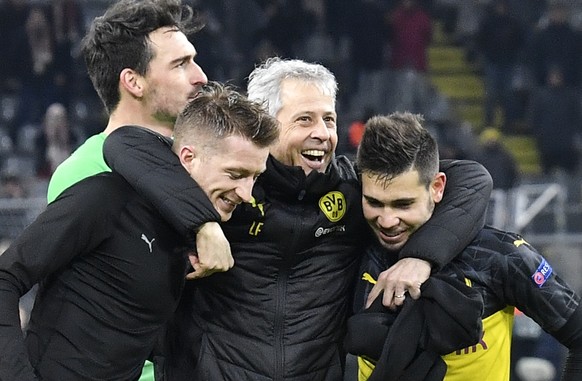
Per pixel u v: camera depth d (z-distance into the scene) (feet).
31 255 34.63
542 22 188.14
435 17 201.46
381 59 171.22
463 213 37.96
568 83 175.73
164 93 42.63
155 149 36.40
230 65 156.87
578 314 38.17
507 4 185.57
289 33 163.12
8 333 33.71
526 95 179.93
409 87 171.63
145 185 35.37
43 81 156.66
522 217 101.45
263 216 38.14
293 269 38.83
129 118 43.32
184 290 39.42
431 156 37.68
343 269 39.68
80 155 42.11
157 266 35.96
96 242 35.47
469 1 203.82
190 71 43.19
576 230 104.47
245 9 166.61
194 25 46.42
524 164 177.58
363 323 37.06
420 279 36.29
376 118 38.99
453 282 36.76
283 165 37.93
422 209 37.81
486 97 184.55
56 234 34.81
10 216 94.68
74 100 156.76
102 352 35.63
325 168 39.45
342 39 169.27
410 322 36.42
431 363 36.76
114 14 42.75
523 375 89.35
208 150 35.55
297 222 38.29
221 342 38.68
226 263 35.17
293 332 38.58
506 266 38.11
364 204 38.34
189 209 34.81
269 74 39.86
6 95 157.17
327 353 39.17
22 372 33.63
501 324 39.24
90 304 35.68
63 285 36.01
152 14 42.37
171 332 39.75
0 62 157.38
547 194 104.06
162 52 42.37
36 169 140.87
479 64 198.49
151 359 40.78
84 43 44.37
